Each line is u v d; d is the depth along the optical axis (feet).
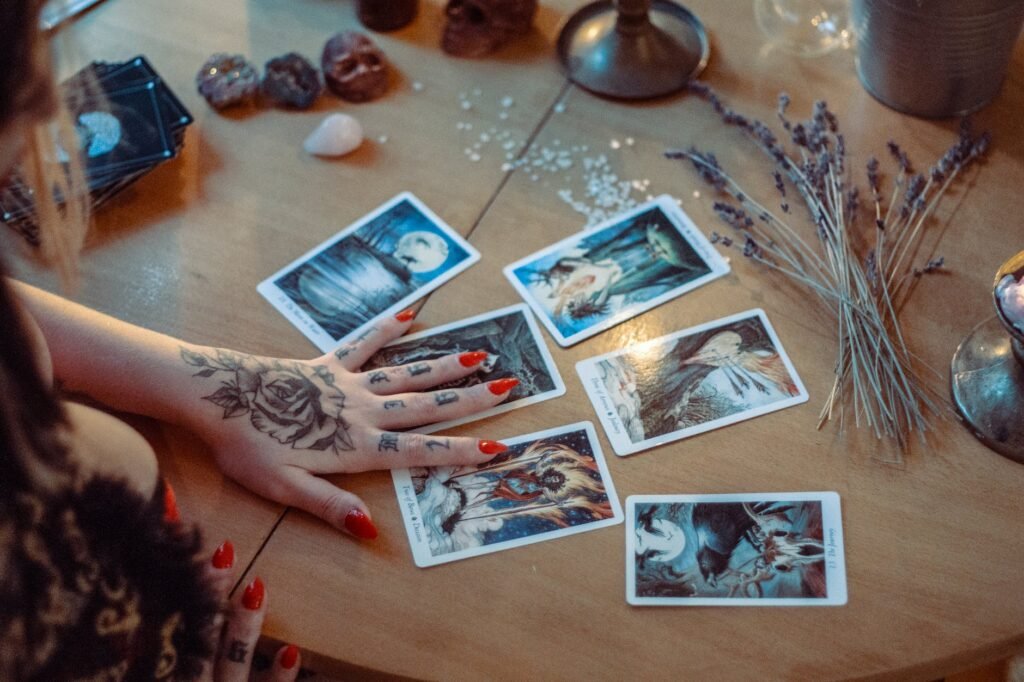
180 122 4.22
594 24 4.51
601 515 3.28
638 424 3.47
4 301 2.34
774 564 3.14
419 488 3.40
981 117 4.11
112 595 2.82
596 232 3.96
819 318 3.66
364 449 3.43
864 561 3.13
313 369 3.58
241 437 3.42
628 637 3.05
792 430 3.41
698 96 4.32
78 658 2.80
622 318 3.73
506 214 4.05
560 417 3.51
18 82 2.04
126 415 3.58
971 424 3.34
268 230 4.05
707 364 3.58
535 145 4.24
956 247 3.76
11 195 3.76
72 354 3.46
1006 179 3.92
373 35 4.65
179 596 3.00
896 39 3.88
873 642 2.98
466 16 4.54
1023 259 3.21
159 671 3.03
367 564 3.24
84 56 2.43
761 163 4.09
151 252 4.01
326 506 3.32
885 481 3.28
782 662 2.97
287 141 4.32
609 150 4.20
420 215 4.06
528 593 3.15
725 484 3.32
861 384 3.47
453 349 3.70
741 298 3.74
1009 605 3.01
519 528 3.28
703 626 3.05
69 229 2.60
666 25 4.48
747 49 4.45
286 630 3.14
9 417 2.41
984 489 3.23
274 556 3.28
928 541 3.15
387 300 3.84
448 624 3.11
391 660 3.06
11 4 1.96
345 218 4.08
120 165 4.05
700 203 4.01
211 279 3.92
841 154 3.98
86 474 2.71
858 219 3.87
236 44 4.65
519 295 3.83
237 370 3.52
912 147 4.06
